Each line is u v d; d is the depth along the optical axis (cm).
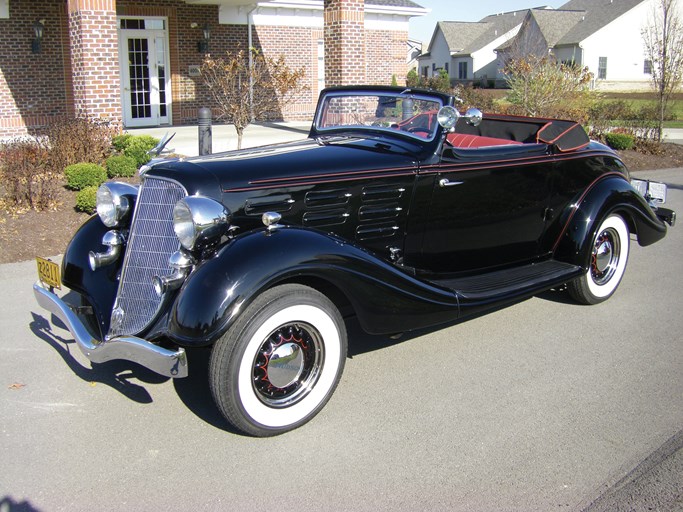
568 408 377
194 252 353
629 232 571
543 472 314
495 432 351
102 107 1115
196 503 291
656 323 512
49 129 1027
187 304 318
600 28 5019
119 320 378
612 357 448
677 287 605
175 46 1780
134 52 1744
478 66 6341
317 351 355
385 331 383
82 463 321
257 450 335
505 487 303
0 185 839
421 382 411
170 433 350
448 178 439
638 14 5025
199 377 418
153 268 372
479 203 465
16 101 1548
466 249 474
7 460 322
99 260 407
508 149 471
